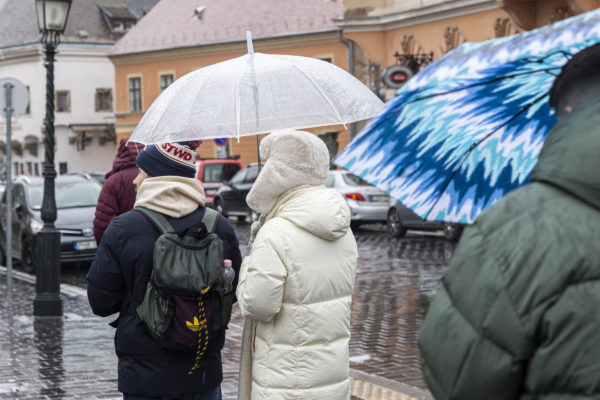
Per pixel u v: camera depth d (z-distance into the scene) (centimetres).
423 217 335
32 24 6272
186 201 371
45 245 1034
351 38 3406
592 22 245
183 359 357
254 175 2817
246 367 358
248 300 338
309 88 432
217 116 410
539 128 336
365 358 799
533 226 183
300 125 417
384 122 316
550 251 179
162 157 381
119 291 361
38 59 6134
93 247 1549
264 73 433
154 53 4875
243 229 2542
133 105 5038
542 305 177
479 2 2739
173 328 350
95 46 6206
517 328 179
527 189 190
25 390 680
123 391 360
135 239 357
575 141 183
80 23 6256
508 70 300
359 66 3781
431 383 195
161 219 362
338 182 2302
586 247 177
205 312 356
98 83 6250
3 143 6469
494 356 182
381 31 3362
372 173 323
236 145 4456
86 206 1625
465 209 339
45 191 1043
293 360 342
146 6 6756
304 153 346
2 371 746
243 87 423
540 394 177
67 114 6156
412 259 1611
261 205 353
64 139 6150
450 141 331
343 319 351
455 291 190
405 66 2961
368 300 1138
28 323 989
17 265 1712
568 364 173
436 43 3025
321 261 344
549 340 175
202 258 355
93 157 6191
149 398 357
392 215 2094
